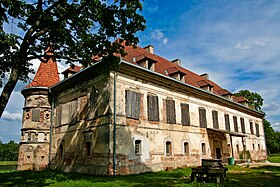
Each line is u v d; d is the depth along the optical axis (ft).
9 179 49.01
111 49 45.14
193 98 79.20
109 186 36.55
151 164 59.11
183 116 73.00
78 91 65.87
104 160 51.93
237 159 95.81
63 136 68.95
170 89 70.44
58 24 41.65
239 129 104.27
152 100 63.77
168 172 55.77
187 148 72.23
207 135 81.35
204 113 82.64
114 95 54.60
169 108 68.54
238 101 117.60
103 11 41.47
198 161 74.49
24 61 41.09
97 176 49.83
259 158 116.88
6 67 43.19
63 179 47.03
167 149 65.92
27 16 39.63
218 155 85.15
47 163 73.82
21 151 74.79
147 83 63.52
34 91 77.97
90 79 61.93
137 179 44.37
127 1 40.01
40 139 74.90
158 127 63.77
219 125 89.71
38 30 41.65
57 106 75.25
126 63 56.08
